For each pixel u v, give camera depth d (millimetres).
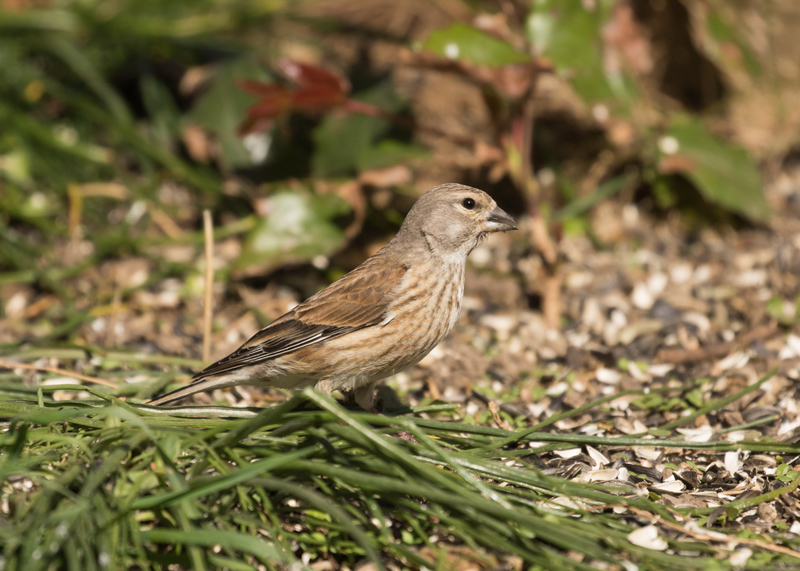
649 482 7352
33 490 6527
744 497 7062
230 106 13555
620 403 8844
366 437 6359
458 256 8430
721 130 14547
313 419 6488
